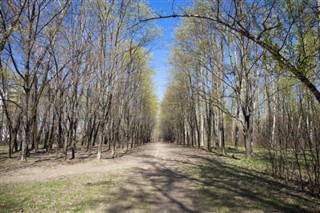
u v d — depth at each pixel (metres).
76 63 20.61
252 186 10.66
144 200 8.49
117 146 40.06
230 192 9.59
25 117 19.17
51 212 7.18
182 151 32.44
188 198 8.76
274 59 7.38
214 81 26.66
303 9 6.98
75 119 21.69
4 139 42.47
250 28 8.82
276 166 13.01
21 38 18.64
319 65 7.49
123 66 25.66
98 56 21.20
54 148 33.72
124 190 9.87
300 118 10.40
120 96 29.84
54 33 18.62
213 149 34.09
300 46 7.03
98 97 23.22
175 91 45.69
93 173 14.09
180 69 34.56
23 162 18.08
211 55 22.28
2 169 15.08
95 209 7.50
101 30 20.75
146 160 21.03
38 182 11.43
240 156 23.50
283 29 7.07
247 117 20.08
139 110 46.53
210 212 7.30
